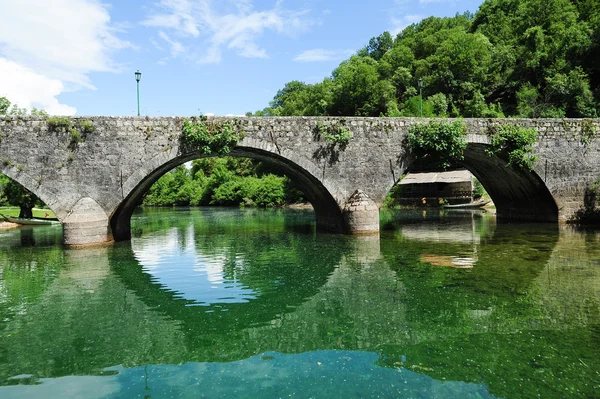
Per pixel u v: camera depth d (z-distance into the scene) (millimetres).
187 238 21844
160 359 6441
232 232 24562
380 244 17328
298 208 55812
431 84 55344
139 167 17453
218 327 7832
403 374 5699
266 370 5953
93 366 6234
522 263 12484
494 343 6633
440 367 5871
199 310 8914
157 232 25438
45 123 16938
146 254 16219
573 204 21844
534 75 50438
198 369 6062
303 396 5164
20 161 16750
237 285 11008
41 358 6539
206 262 14398
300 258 14680
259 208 59312
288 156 18734
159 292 10461
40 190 16938
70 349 6898
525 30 55625
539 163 21234
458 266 12406
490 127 20516
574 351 6238
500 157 20969
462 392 5145
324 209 25062
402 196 48688
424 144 19547
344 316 8227
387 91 55469
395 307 8664
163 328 7828
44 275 12641
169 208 71000
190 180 89562
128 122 17438
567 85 41719
